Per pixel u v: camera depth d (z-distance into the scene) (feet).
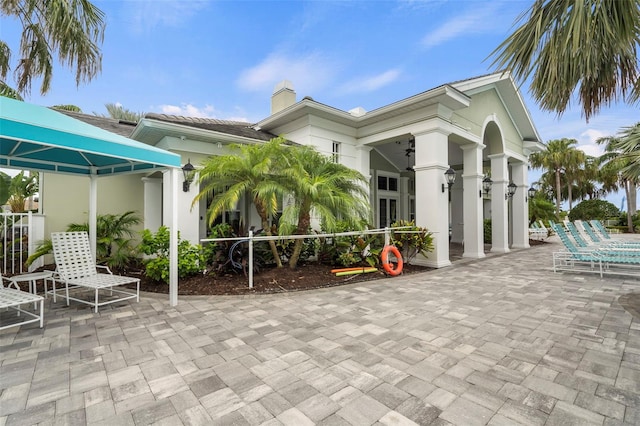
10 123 10.50
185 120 33.60
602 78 11.35
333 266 25.86
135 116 67.10
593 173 86.63
